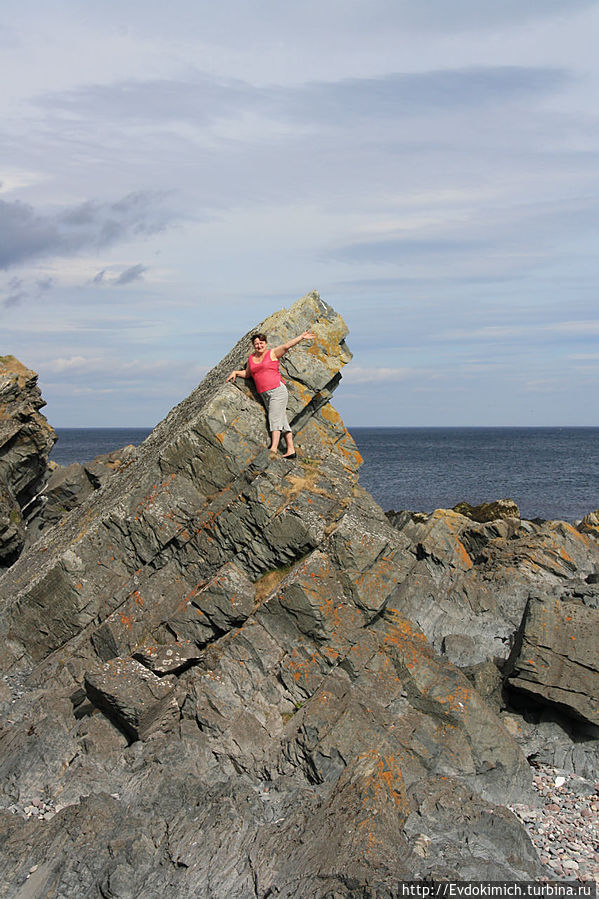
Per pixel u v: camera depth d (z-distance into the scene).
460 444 198.00
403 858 9.41
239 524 14.45
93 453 143.12
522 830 10.23
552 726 13.18
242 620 13.75
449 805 10.59
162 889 9.28
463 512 30.80
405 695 12.71
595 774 12.41
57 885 9.44
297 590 13.18
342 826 9.65
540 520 29.61
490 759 12.01
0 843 10.16
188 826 10.04
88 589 15.55
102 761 12.02
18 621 15.95
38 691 14.29
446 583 15.98
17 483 25.42
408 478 84.50
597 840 10.55
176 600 14.70
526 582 17.61
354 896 8.69
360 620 13.27
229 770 11.87
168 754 11.87
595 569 19.98
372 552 13.38
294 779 11.45
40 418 25.47
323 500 14.55
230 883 9.27
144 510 15.08
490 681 13.76
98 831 10.05
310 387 16.14
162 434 18.95
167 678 12.91
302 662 13.04
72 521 19.97
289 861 9.35
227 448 15.12
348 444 16.98
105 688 12.13
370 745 11.54
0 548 23.62
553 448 169.00
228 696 12.84
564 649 13.05
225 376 16.89
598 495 65.25
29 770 11.83
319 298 16.73
